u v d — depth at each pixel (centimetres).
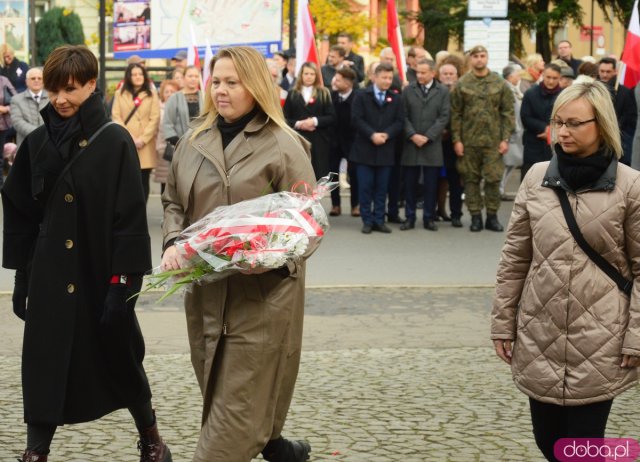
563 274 606
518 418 866
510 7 4334
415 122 1903
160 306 1298
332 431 825
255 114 642
